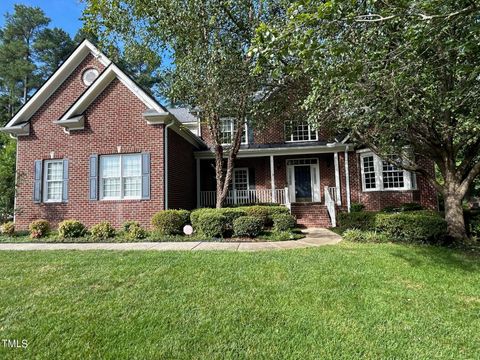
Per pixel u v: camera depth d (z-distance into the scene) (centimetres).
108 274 529
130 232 980
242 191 1459
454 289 458
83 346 304
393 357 283
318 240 889
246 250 730
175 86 941
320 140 1502
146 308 390
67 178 1141
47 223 1037
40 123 1193
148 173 1098
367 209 1330
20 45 3062
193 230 1012
